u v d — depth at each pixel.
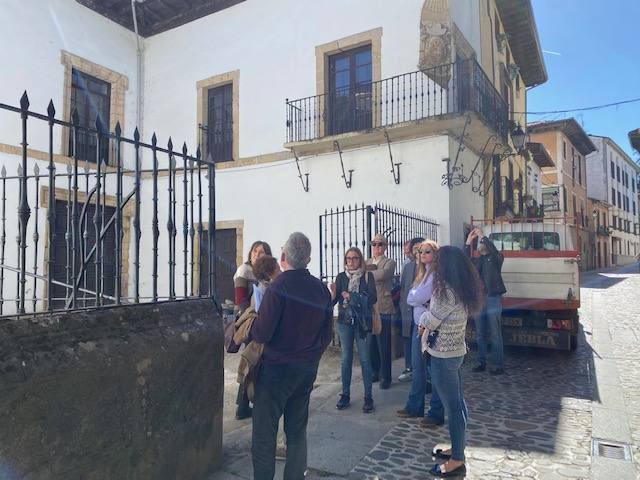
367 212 7.18
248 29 11.48
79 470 2.43
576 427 4.32
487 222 9.50
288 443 3.06
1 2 9.62
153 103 12.80
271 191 10.93
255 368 2.97
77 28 11.20
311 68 10.54
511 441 4.00
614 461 3.62
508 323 7.28
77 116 2.80
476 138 10.07
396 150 9.38
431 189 9.00
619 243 45.78
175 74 12.52
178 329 3.20
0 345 2.14
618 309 12.38
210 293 3.74
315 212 10.29
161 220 11.91
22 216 2.50
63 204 9.92
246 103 11.41
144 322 2.99
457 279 3.38
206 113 12.18
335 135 9.56
